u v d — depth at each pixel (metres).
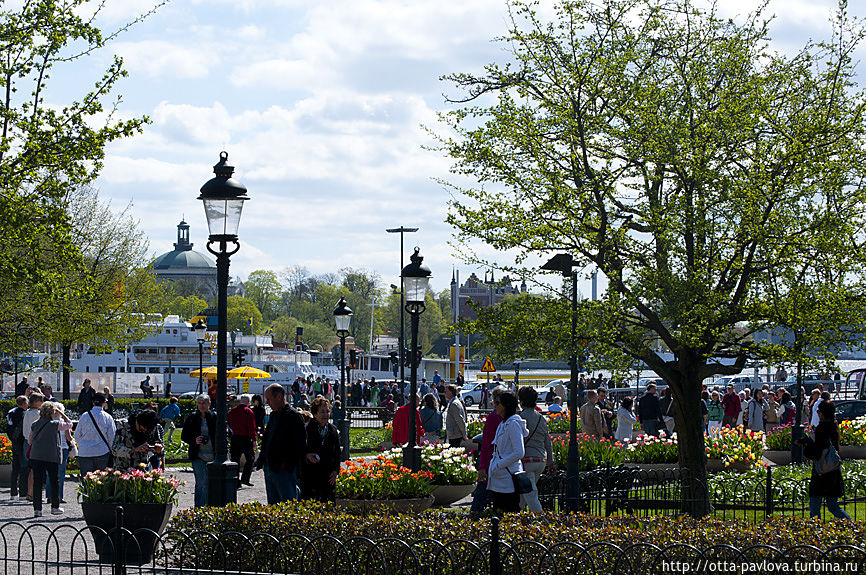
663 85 17.48
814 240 15.64
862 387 55.84
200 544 10.94
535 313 16.78
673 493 18.06
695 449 17.33
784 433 27.91
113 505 12.91
